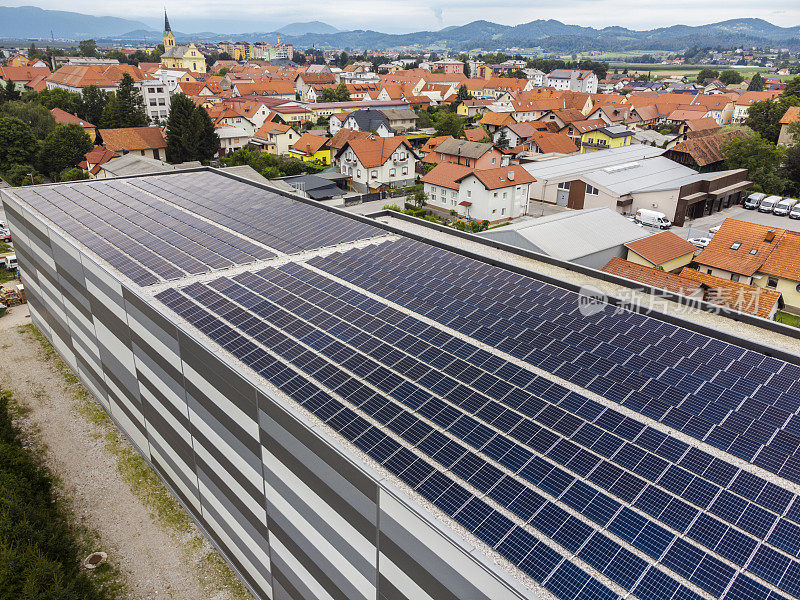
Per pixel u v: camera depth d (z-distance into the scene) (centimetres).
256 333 2523
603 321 2516
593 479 1647
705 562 1376
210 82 18725
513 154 11506
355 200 8800
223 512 2711
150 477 3372
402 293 2875
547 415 1914
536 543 1462
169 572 2744
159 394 2975
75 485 3256
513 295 2803
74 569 2520
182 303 2795
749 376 2055
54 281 4134
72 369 4441
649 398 1970
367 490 1697
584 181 7869
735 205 8688
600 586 1348
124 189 5059
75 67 15750
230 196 4772
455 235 4219
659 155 9781
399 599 1739
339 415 1989
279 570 2403
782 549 1391
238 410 2272
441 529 1472
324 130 13738
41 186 5081
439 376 2155
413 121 15062
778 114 11262
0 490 2623
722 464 1658
